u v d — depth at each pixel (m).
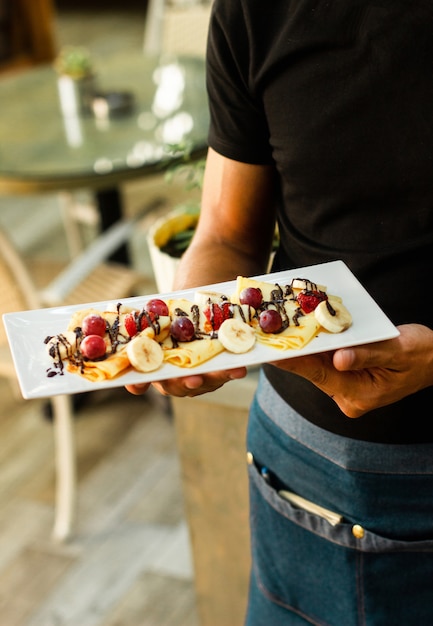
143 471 2.43
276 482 1.13
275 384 1.07
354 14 0.85
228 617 1.61
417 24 0.82
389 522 1.01
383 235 0.91
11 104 2.63
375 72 0.86
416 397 0.93
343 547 1.05
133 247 3.55
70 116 2.51
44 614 1.99
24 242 3.81
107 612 1.99
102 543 2.19
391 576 1.04
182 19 3.07
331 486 1.03
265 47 0.94
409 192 0.88
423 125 0.85
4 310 1.98
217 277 1.04
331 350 0.84
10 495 2.38
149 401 2.71
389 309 0.92
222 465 1.42
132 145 2.27
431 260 0.89
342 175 0.92
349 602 1.08
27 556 2.17
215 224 1.10
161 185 3.87
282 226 1.04
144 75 2.77
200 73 2.76
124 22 7.39
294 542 1.11
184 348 0.84
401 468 0.97
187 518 1.52
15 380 2.72
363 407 0.88
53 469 2.46
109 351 0.86
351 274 0.91
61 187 2.18
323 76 0.89
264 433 1.11
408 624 1.06
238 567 1.53
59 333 0.89
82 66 2.48
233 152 1.03
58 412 2.16
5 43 5.14
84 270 2.13
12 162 2.22
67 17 7.69
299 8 0.89
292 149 0.95
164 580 2.06
